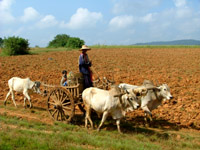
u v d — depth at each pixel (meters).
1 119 7.52
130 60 25.91
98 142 5.98
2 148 5.14
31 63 22.75
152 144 6.20
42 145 5.37
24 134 6.19
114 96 7.02
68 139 6.08
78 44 45.81
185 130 7.77
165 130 7.73
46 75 16.19
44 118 8.34
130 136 6.92
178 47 46.47
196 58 27.67
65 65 21.50
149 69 19.61
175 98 10.94
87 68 8.15
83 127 7.73
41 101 10.64
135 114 9.09
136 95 7.25
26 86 9.34
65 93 7.84
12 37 32.00
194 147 6.36
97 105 7.24
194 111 9.05
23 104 10.19
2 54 31.45
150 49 42.75
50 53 33.97
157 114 9.09
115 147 5.72
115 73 17.27
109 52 36.25
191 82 14.34
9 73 16.75
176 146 6.38
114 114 7.20
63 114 7.98
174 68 20.22
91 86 8.23
